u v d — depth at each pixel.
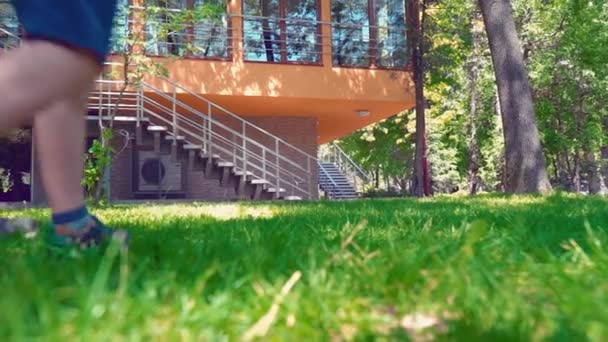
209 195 17.27
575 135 24.75
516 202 7.80
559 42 22.44
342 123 20.52
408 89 16.86
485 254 2.26
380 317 1.39
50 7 1.77
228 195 17.36
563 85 23.75
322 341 1.24
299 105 17.00
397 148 30.06
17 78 1.73
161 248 2.63
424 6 16.86
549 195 9.75
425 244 2.65
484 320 1.31
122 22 11.85
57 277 1.77
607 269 1.97
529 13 22.64
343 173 27.16
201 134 17.08
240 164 17.52
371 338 1.24
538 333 1.21
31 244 2.74
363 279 1.79
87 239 2.69
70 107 2.54
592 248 2.31
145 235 3.48
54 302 1.39
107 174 12.81
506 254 2.35
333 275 1.84
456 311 1.45
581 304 1.40
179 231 3.81
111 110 13.59
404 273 1.82
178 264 2.09
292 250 2.44
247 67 15.67
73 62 1.80
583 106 24.45
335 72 16.36
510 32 12.56
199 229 4.05
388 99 16.72
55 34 1.76
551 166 31.06
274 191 14.08
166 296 1.53
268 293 1.56
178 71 15.16
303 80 16.09
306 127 18.41
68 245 2.61
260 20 15.95
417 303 1.52
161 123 16.34
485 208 6.36
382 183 44.19
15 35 10.54
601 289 1.59
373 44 16.78
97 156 10.80
